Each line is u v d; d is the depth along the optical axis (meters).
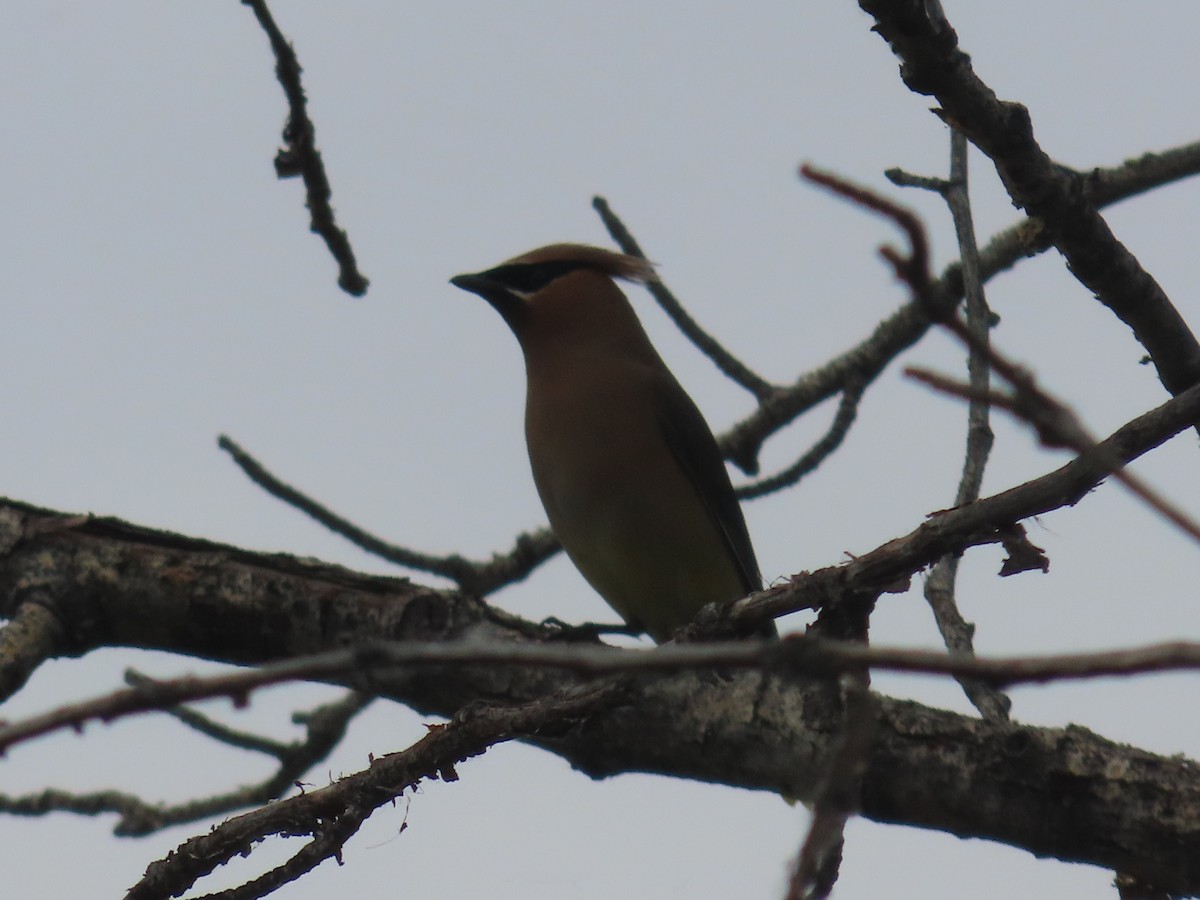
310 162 10.19
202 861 7.60
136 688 3.83
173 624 9.45
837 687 8.16
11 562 9.50
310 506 12.14
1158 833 7.27
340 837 7.54
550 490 12.41
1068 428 3.38
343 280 10.61
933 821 7.66
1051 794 7.46
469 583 12.45
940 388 3.47
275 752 11.16
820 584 7.20
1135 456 6.52
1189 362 8.73
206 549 9.62
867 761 7.41
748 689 8.41
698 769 8.48
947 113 8.01
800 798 8.28
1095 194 10.66
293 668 3.85
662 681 8.52
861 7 7.55
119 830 11.19
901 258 3.40
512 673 9.29
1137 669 3.38
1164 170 10.78
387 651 3.83
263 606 9.44
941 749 7.63
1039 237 8.43
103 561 9.47
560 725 7.63
